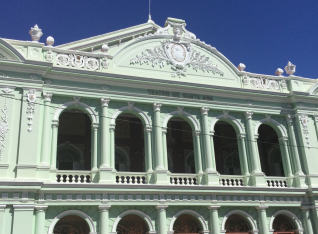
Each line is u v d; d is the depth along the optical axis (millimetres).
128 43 24062
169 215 21547
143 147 28031
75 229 20219
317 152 25859
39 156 19844
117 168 27000
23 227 17953
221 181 23375
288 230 24516
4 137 19125
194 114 24422
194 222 22641
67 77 21703
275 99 26453
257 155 24766
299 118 26188
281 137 26234
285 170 25578
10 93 19938
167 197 21531
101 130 21812
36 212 18812
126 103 23047
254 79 26609
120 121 27984
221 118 25031
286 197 24234
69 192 19672
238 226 23391
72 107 21969
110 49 28641
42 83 20703
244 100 25703
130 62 23812
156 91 23656
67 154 26172
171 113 23875
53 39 22203
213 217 22078
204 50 26078
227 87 24922
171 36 25375
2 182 17969
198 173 23141
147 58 24312
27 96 20125
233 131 31125
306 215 24266
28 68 20469
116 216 20531
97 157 21359
